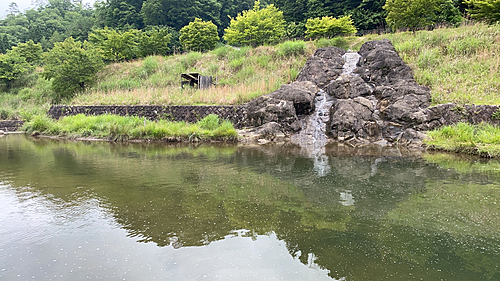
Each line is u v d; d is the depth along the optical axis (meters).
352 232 3.13
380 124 10.55
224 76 17.81
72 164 6.81
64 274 2.42
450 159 7.14
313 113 12.07
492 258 2.62
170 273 2.41
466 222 3.38
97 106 14.88
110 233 3.15
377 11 26.61
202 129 11.53
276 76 15.26
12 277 2.38
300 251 2.76
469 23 16.45
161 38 26.00
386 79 11.84
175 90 16.22
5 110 18.14
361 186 4.83
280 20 25.19
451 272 2.41
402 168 6.18
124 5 43.47
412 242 2.92
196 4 42.16
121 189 4.73
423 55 12.76
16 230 3.24
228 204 4.00
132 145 10.23
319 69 13.70
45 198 4.30
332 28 20.00
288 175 5.63
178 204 4.01
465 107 9.50
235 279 2.32
